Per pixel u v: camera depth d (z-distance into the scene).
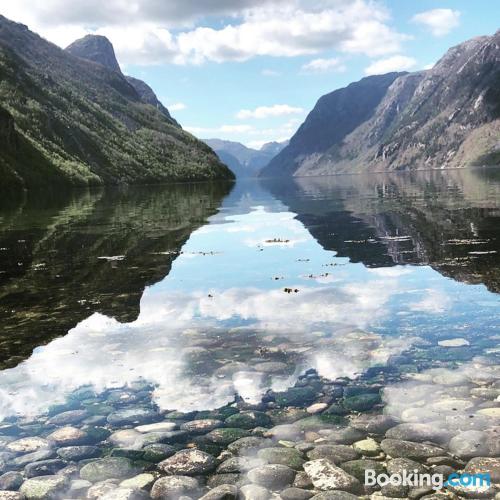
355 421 6.47
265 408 7.00
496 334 9.37
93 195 108.31
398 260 17.92
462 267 15.80
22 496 5.24
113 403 7.37
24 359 9.29
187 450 5.96
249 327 10.81
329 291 13.77
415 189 76.62
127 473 5.59
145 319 11.74
